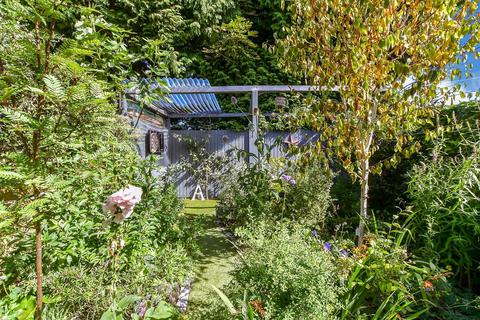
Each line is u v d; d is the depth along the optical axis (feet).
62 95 2.97
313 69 8.19
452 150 9.87
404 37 7.33
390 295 5.73
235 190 13.66
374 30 7.24
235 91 15.79
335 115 8.94
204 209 17.78
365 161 8.75
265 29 26.40
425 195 7.84
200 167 21.88
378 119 8.30
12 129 3.25
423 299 5.85
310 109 9.57
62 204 3.84
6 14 3.31
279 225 7.41
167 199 9.39
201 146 22.08
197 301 7.10
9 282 5.21
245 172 14.47
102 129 3.92
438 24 7.00
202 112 23.95
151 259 6.82
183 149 22.09
